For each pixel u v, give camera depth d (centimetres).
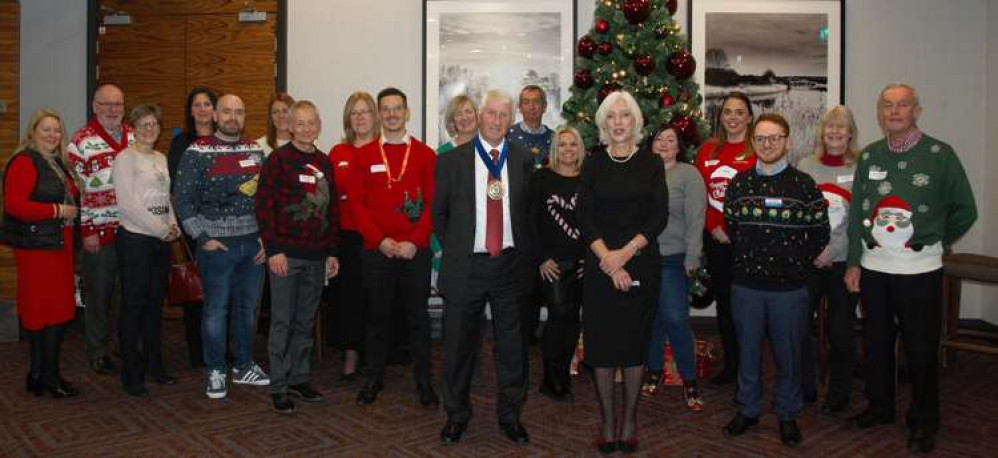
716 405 376
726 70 600
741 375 325
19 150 378
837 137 354
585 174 303
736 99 395
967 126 602
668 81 487
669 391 404
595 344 297
